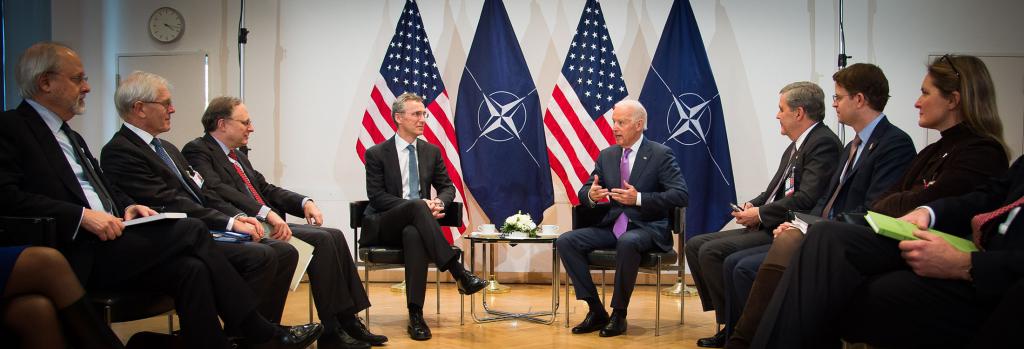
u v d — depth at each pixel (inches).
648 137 205.5
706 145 205.5
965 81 96.3
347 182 216.8
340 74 216.2
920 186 99.9
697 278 147.5
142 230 97.3
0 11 197.0
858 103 118.7
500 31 209.2
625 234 147.6
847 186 118.6
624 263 144.3
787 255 100.5
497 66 208.7
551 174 208.5
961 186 91.9
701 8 210.1
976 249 82.5
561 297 192.4
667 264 148.9
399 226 147.4
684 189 154.7
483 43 209.3
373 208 161.6
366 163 165.6
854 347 90.0
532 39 212.8
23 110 101.2
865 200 114.8
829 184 127.9
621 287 144.2
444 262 143.3
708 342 134.3
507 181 208.8
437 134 208.8
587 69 205.9
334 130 216.5
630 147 163.5
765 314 87.4
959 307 78.9
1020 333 68.6
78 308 84.8
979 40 205.3
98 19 220.7
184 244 97.0
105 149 116.8
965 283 79.0
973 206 88.9
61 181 99.5
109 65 220.8
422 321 142.1
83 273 93.5
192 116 218.8
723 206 205.6
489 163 208.4
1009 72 205.0
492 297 191.8
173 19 218.4
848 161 121.9
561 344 136.3
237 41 218.2
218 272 99.7
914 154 113.8
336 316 135.5
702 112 205.2
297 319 161.8
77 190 100.5
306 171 217.5
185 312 96.5
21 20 205.9
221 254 101.3
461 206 164.9
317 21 216.4
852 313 84.8
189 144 139.5
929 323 80.1
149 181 116.5
